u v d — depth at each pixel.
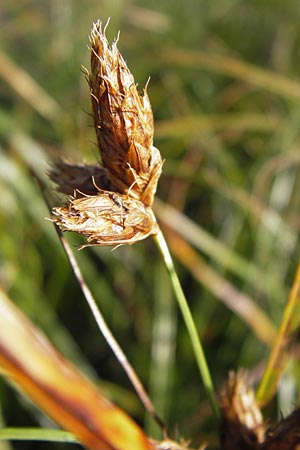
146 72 0.31
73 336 0.24
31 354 0.10
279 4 0.34
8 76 0.27
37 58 0.33
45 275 0.25
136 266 0.25
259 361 0.22
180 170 0.26
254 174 0.27
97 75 0.13
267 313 0.23
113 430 0.10
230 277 0.25
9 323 0.10
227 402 0.14
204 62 0.29
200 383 0.22
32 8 0.35
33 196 0.23
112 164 0.13
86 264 0.24
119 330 0.24
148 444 0.10
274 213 0.24
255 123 0.28
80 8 0.32
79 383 0.10
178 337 0.23
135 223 0.13
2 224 0.23
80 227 0.13
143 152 0.13
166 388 0.22
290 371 0.19
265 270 0.23
